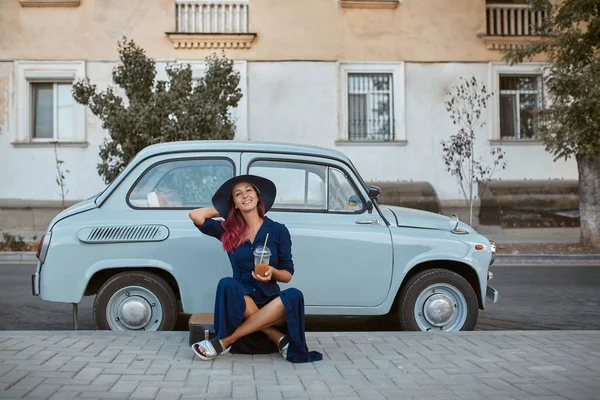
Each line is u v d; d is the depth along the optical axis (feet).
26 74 63.93
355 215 21.88
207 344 17.42
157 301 21.11
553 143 54.39
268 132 65.72
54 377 15.60
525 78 68.28
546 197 64.75
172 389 14.89
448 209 66.64
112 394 14.44
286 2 65.62
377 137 67.00
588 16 52.54
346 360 17.63
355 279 21.49
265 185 18.25
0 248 54.13
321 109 66.13
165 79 64.80
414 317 21.77
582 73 51.13
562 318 28.22
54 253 20.94
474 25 66.95
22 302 30.86
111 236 20.98
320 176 21.89
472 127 67.10
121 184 21.59
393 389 15.06
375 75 67.10
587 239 54.80
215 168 21.66
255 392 14.75
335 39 66.08
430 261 22.33
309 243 21.24
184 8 65.16
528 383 15.57
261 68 65.57
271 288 17.94
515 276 41.52
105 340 19.22
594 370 16.74
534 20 67.51
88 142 64.28
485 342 19.74
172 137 50.55
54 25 64.08
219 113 52.31
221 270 21.04
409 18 66.59
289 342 17.53
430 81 66.95
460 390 14.99
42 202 64.03
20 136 63.93
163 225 21.12
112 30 64.39
